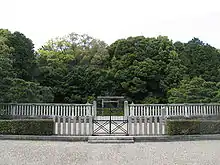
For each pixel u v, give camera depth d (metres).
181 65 28.05
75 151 8.66
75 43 37.88
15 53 22.78
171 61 27.86
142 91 26.97
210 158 7.54
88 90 27.84
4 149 8.88
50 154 8.12
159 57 28.25
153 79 27.59
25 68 23.44
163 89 27.09
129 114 17.41
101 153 8.33
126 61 28.14
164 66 27.73
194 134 11.49
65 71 29.72
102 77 27.77
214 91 19.50
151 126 11.46
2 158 7.48
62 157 7.68
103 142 10.59
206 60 28.94
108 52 31.89
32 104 16.38
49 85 27.53
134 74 27.22
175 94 20.69
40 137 11.04
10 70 16.50
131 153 8.34
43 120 11.41
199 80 20.48
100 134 11.41
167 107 17.20
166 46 29.14
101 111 22.72
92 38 38.34
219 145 9.91
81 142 10.67
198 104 17.27
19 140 11.01
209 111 17.38
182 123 11.43
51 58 32.09
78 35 38.22
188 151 8.66
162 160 7.29
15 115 16.02
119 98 23.39
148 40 30.03
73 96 27.16
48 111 16.62
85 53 34.81
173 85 26.80
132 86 26.95
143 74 26.86
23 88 15.97
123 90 27.78
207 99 18.52
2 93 15.16
